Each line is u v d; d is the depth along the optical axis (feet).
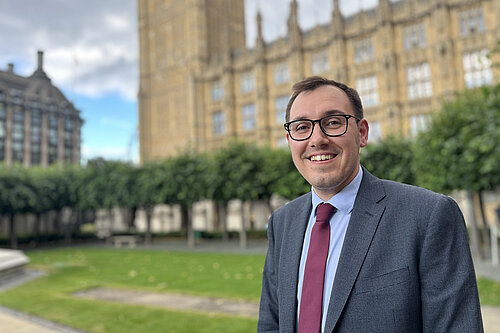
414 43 103.09
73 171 109.81
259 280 36.60
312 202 5.73
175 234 111.14
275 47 126.52
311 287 5.00
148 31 159.94
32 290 34.65
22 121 210.59
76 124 240.12
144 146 154.30
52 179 106.63
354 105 5.34
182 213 120.98
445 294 4.17
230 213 130.62
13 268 42.83
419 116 100.48
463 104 47.75
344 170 5.04
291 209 6.24
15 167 99.55
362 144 5.57
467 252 4.40
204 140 139.44
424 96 99.86
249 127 132.16
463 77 94.17
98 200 104.01
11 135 204.85
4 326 21.50
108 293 32.01
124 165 102.47
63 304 26.27
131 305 25.48
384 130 104.63
